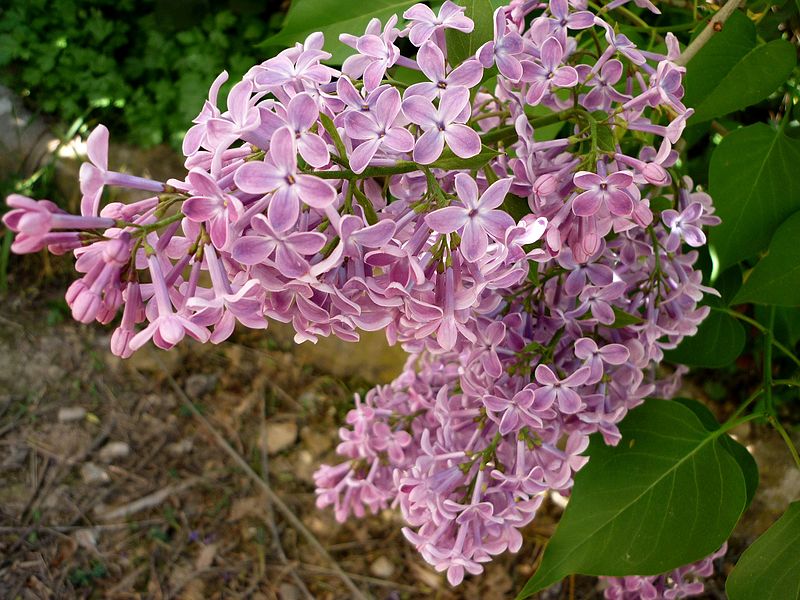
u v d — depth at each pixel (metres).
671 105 0.17
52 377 0.52
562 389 0.20
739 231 0.24
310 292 0.15
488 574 0.45
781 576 0.23
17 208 0.13
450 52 0.17
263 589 0.44
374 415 0.27
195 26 0.63
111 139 0.63
